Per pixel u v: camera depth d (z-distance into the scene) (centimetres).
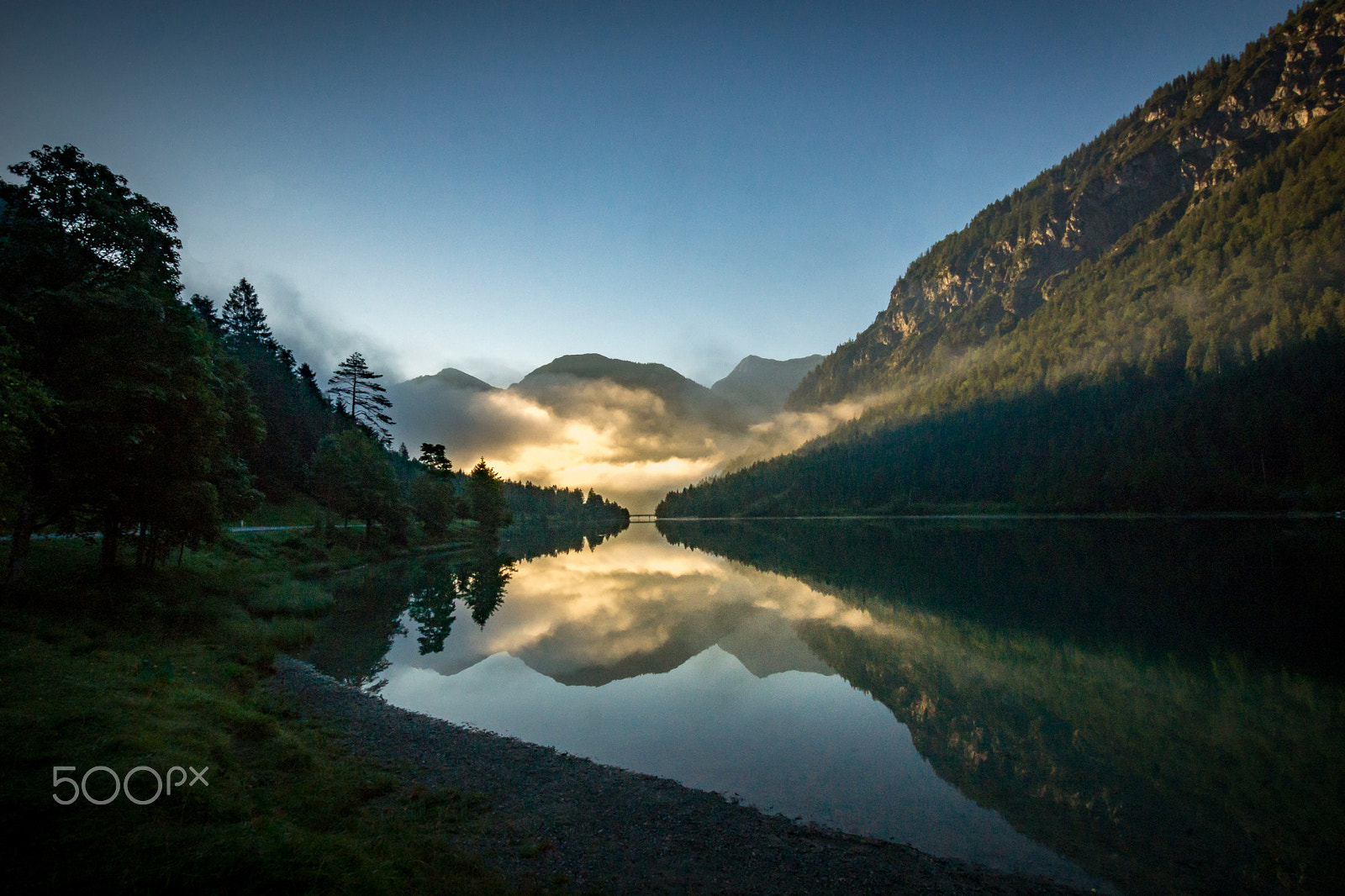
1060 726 1493
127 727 837
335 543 5444
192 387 1830
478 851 812
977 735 1445
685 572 5581
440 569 5591
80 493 1745
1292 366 8669
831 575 4812
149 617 1861
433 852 741
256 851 562
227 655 1750
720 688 1900
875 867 866
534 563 6812
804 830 973
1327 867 873
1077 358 15600
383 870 615
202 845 548
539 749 1319
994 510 11969
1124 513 8925
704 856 868
